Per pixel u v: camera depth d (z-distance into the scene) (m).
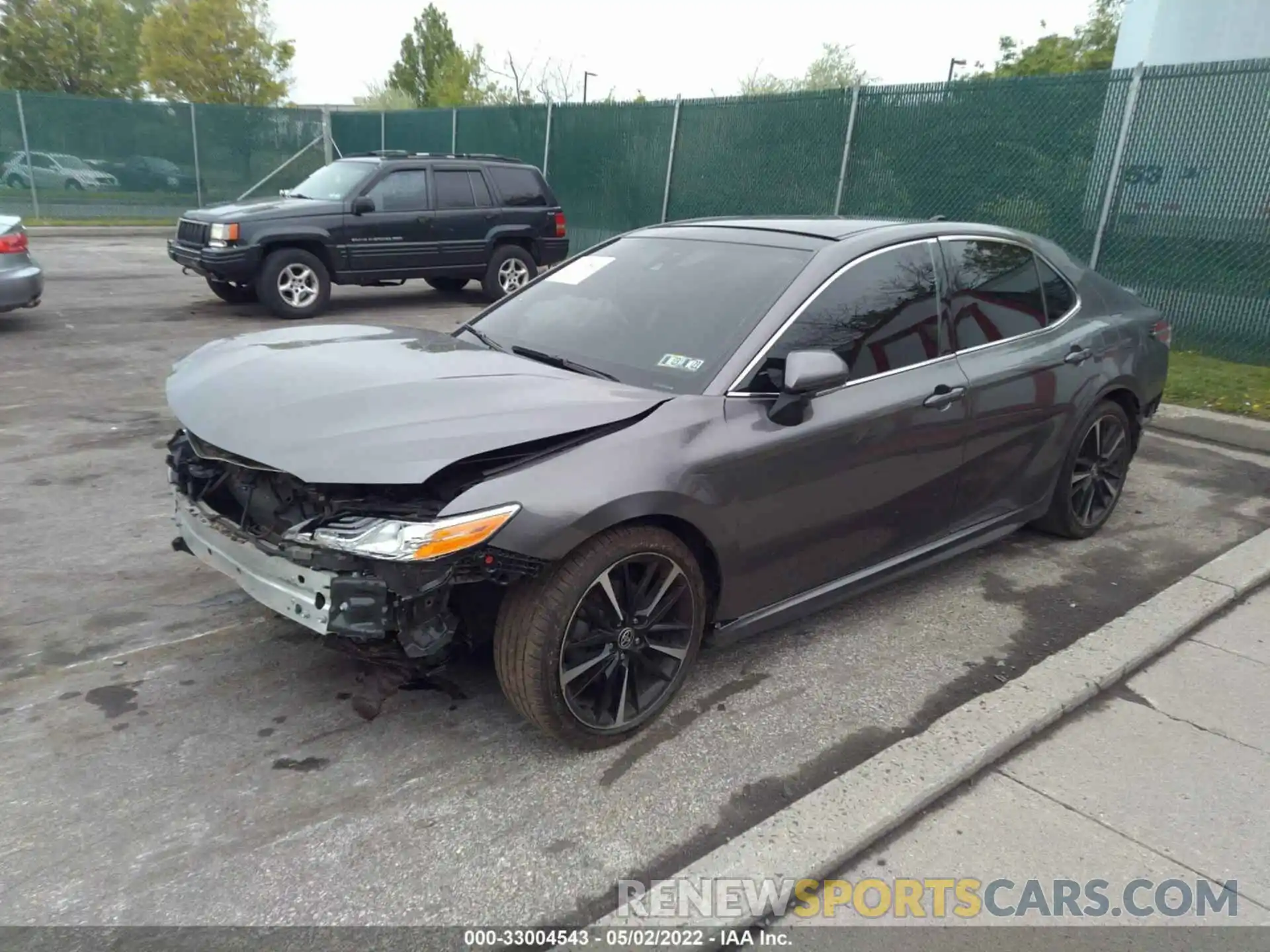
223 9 29.98
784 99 12.68
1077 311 4.95
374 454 2.81
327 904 2.53
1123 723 3.51
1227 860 2.82
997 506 4.55
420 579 2.72
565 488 2.89
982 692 3.71
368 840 2.77
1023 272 4.71
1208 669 3.89
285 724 3.31
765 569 3.53
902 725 3.47
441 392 3.20
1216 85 8.83
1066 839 2.89
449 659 3.12
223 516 3.33
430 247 12.36
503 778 3.07
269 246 11.27
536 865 2.70
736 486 3.30
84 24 33.06
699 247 4.24
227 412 3.20
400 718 3.37
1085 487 5.09
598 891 2.62
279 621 4.02
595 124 15.84
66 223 20.89
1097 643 3.95
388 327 4.39
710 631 3.54
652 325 3.81
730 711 3.52
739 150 13.47
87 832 2.75
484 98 36.19
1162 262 9.41
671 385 3.47
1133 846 2.87
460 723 3.36
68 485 5.56
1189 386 8.19
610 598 3.08
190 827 2.79
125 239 20.12
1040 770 3.22
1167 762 3.28
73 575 4.40
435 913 2.52
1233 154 8.81
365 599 2.72
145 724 3.28
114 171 21.83
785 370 3.35
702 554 3.39
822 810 2.90
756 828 2.83
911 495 4.00
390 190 12.02
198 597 4.22
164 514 5.18
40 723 3.26
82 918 2.45
